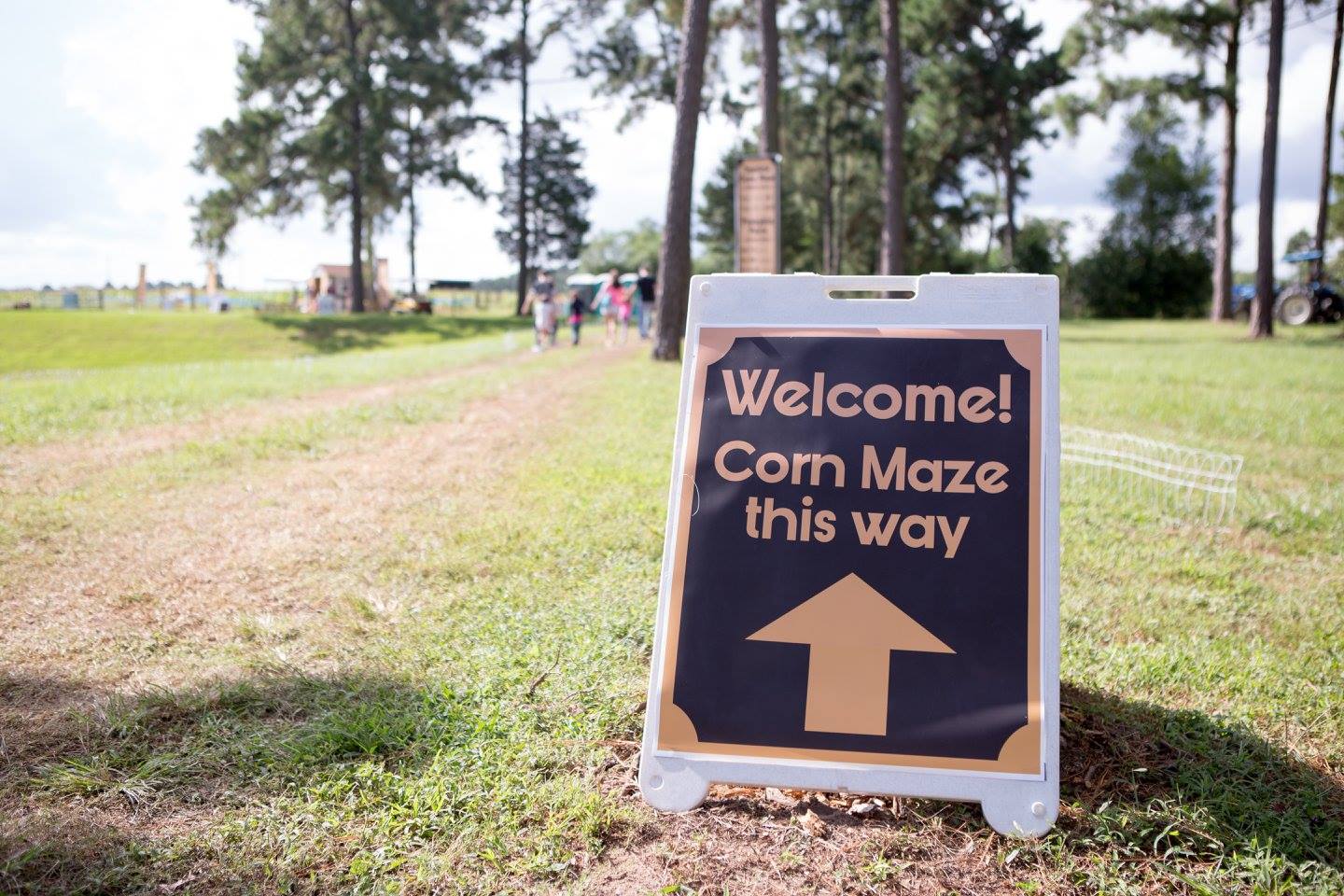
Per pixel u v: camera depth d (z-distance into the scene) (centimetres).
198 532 605
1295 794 299
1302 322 3136
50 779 304
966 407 302
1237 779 307
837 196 6116
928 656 284
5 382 1429
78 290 5403
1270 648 428
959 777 274
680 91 1828
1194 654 414
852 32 4794
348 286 5772
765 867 270
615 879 264
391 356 2170
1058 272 5791
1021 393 300
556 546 568
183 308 5503
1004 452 296
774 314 321
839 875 264
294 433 955
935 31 4197
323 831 280
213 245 4312
